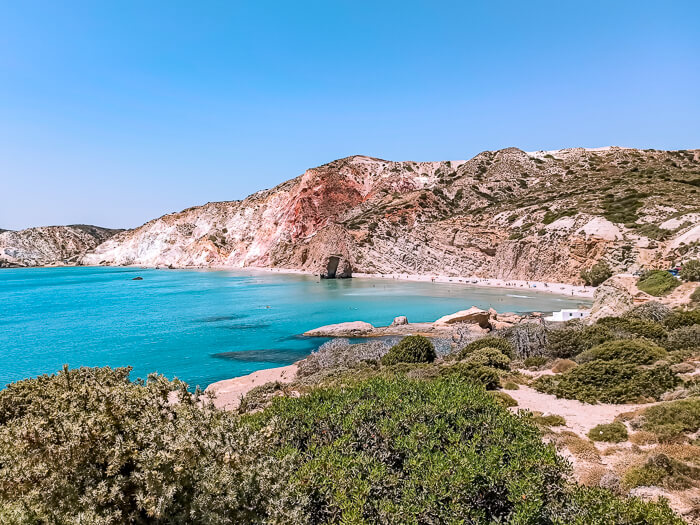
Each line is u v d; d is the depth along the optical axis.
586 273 76.94
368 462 7.41
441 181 164.12
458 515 6.39
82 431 4.69
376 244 125.38
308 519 6.18
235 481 5.16
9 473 4.53
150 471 4.52
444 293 81.81
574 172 136.62
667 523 6.69
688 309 39.56
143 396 5.94
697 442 11.67
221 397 25.38
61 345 46.25
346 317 60.47
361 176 179.25
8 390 9.89
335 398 10.40
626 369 18.59
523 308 62.75
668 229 73.44
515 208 115.62
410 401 10.23
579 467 11.18
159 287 109.31
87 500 4.36
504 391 19.38
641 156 139.62
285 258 154.50
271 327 54.44
